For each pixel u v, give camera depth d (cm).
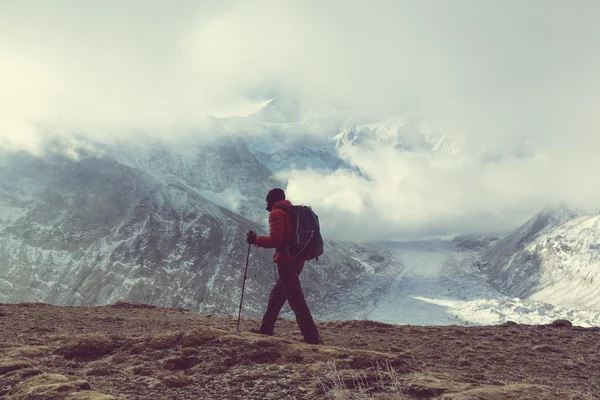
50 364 656
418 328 1388
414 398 485
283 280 853
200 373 588
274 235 833
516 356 955
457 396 464
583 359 934
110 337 746
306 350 662
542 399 464
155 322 1320
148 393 518
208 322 1368
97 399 442
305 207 872
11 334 1023
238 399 498
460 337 1212
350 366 591
